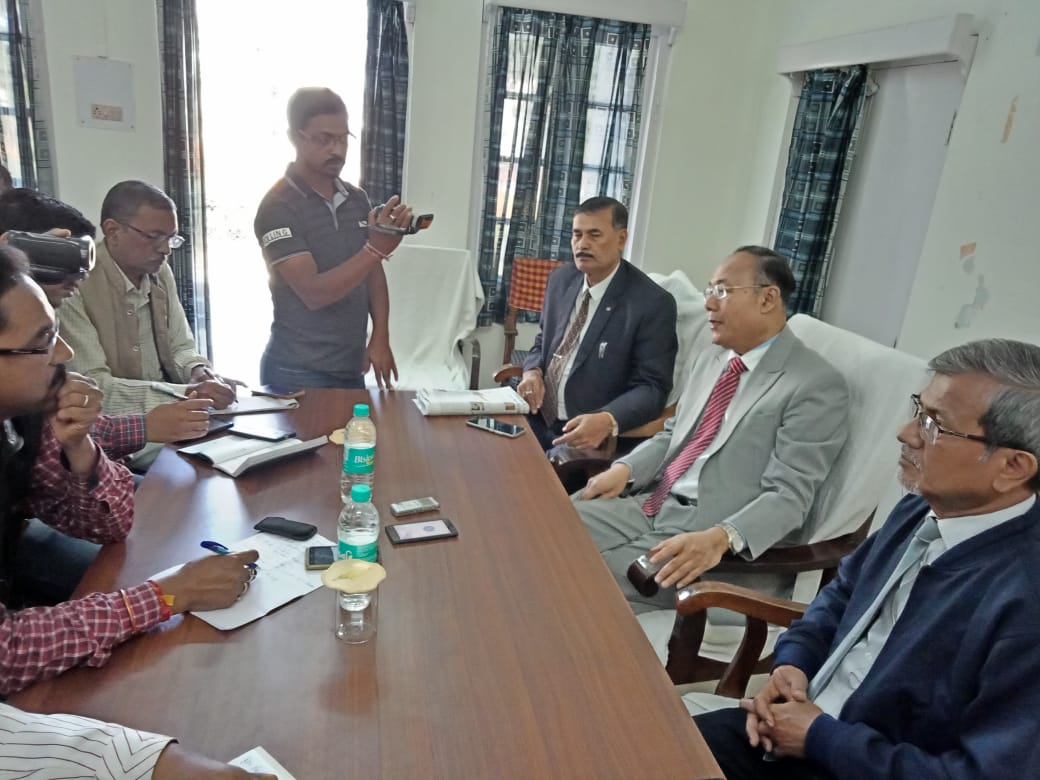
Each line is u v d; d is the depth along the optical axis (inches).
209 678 34.4
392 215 74.0
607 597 43.8
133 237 70.5
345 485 55.2
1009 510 38.3
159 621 37.6
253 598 40.6
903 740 39.2
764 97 136.0
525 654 37.9
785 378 67.6
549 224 141.3
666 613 63.1
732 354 74.7
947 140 96.9
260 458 57.2
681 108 139.7
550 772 30.4
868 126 112.6
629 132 138.4
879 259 110.2
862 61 103.3
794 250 118.6
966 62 86.7
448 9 129.3
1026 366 36.4
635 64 135.0
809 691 45.5
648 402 91.7
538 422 103.5
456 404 75.0
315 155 76.6
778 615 51.0
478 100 135.9
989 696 34.6
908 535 45.3
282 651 36.7
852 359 69.5
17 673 33.0
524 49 131.4
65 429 43.3
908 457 41.3
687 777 30.7
